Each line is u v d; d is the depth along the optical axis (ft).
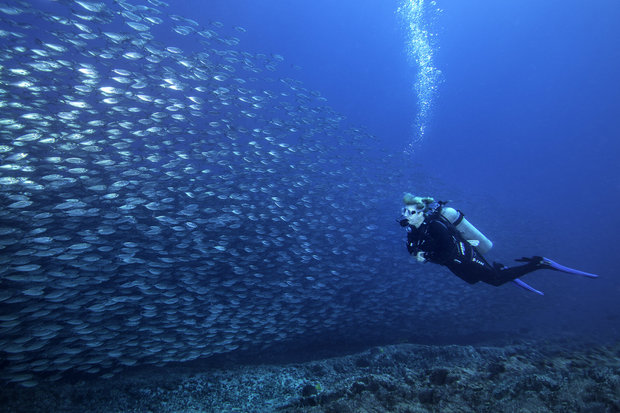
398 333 42.98
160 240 32.48
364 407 9.73
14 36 31.89
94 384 23.31
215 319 29.89
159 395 21.83
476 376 11.33
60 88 33.14
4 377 20.39
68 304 25.46
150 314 26.71
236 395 21.62
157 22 38.32
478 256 12.85
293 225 39.32
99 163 32.24
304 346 37.91
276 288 35.29
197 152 39.65
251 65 47.37
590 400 8.16
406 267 45.80
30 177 29.73
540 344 31.99
